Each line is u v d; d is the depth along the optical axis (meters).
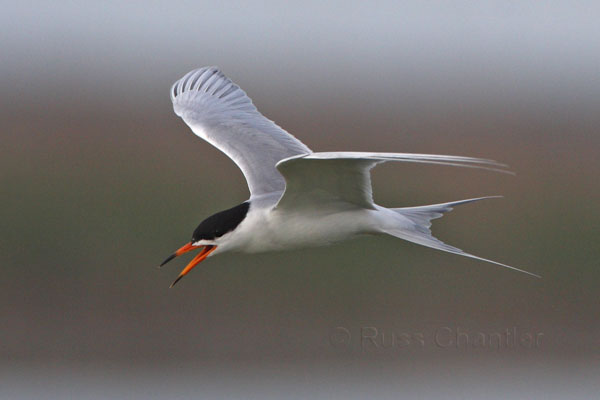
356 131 20.78
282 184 10.01
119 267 16.77
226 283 16.48
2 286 16.72
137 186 17.62
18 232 17.06
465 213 17.03
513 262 16.80
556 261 16.83
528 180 18.09
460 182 17.52
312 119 21.84
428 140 20.34
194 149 17.97
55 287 16.69
